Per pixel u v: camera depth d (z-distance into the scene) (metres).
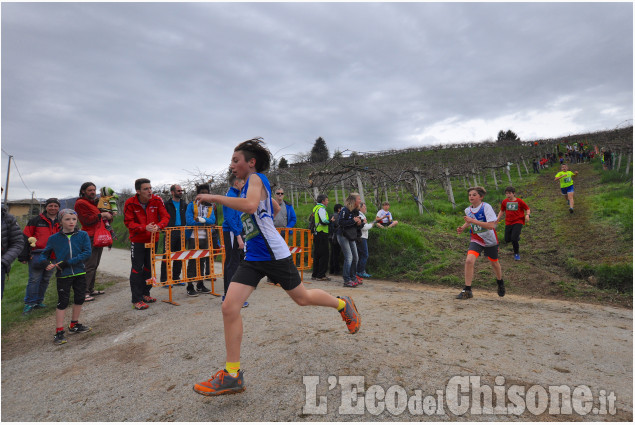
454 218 13.65
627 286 5.68
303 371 2.99
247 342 3.73
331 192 24.58
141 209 5.55
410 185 17.92
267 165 2.92
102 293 7.02
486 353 3.30
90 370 3.46
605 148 25.70
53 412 2.71
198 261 6.13
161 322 4.73
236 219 5.29
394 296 5.89
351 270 7.20
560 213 12.09
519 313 4.71
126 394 2.89
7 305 6.64
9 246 3.94
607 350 3.39
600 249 7.36
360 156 13.46
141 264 5.55
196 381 2.98
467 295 5.62
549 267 7.16
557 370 2.95
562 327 4.09
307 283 7.43
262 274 2.72
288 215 7.52
